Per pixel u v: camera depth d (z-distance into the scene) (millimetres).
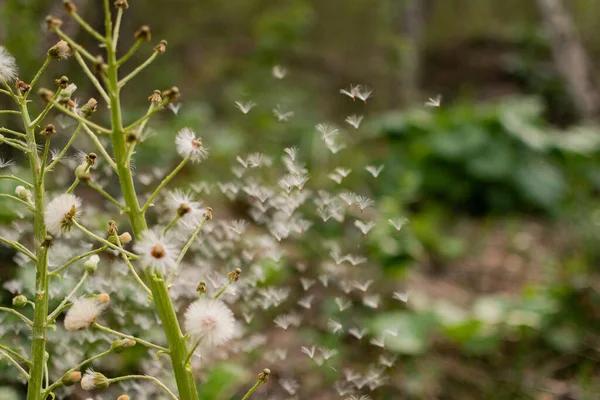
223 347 2066
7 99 2873
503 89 10695
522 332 2988
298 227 1670
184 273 1622
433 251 4336
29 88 1136
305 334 2516
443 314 2945
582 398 2621
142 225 997
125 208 987
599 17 12836
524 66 10758
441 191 6223
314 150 4785
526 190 6082
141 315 1838
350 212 3188
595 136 6516
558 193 6113
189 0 9938
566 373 2852
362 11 10898
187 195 1024
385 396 2375
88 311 937
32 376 1144
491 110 6527
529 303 3105
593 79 9641
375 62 8922
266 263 2217
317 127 1378
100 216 2322
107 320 1804
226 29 10266
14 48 3219
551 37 7801
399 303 2955
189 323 904
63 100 1089
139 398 1605
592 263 4340
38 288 1141
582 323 3141
